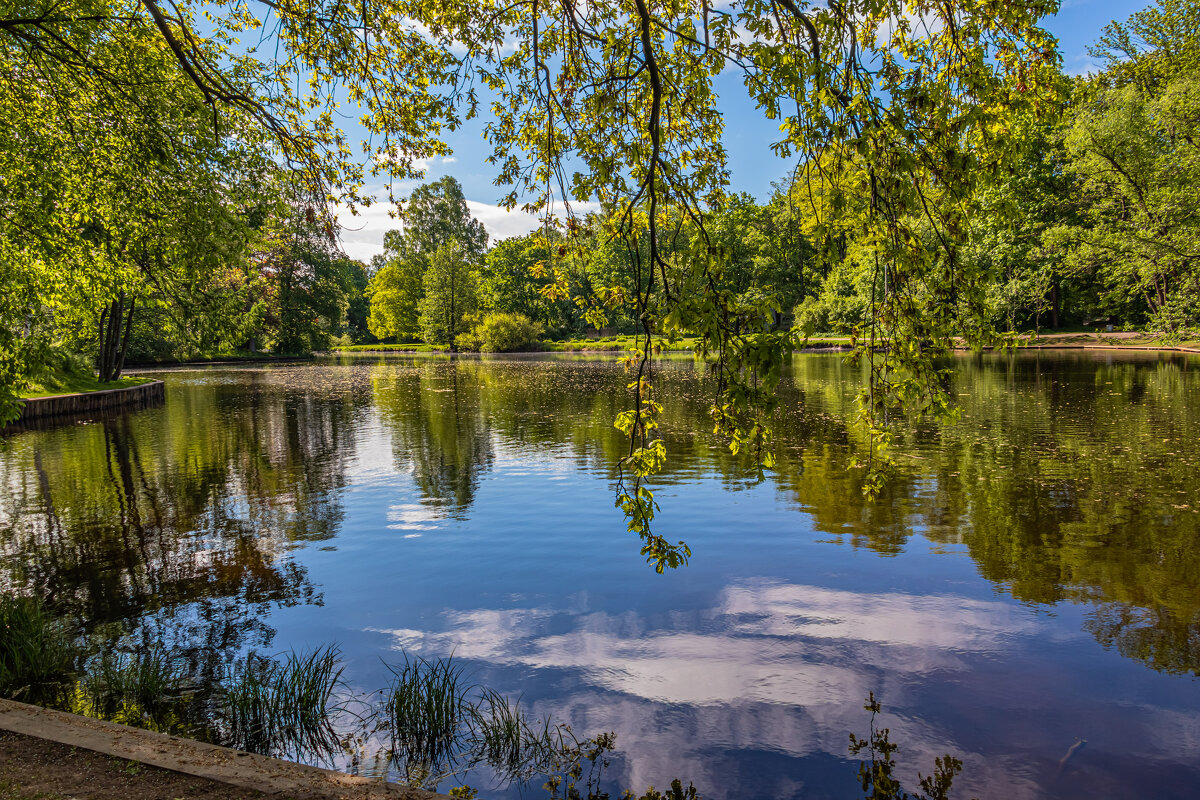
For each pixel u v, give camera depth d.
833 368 34.59
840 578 6.41
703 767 3.71
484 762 3.80
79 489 10.87
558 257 4.00
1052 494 9.14
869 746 3.88
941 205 3.72
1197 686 4.43
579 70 4.43
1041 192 38.34
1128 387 20.72
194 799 3.02
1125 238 30.05
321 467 12.36
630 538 7.79
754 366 3.00
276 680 4.68
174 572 6.97
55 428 17.91
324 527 8.53
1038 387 21.33
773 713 4.21
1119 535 7.43
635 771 3.69
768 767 3.69
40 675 4.75
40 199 9.16
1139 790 3.48
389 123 6.18
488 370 39.84
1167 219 29.08
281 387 30.12
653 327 3.49
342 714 4.30
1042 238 34.72
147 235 9.56
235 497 10.22
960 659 4.83
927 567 6.64
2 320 7.81
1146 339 38.94
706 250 3.16
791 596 6.01
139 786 3.11
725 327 3.05
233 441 15.49
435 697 4.34
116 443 15.44
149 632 5.54
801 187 3.50
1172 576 6.27
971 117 3.45
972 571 6.51
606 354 58.31
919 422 15.45
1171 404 16.98
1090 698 4.32
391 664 4.95
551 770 3.70
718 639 5.21
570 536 7.93
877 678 4.60
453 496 10.00
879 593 6.04
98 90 8.14
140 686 4.55
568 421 17.62
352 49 5.86
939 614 5.58
